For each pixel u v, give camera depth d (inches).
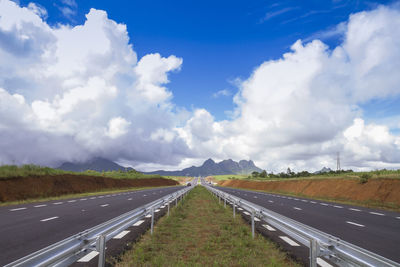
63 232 296.0
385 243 277.3
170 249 243.3
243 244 262.4
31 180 877.2
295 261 215.5
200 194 1193.4
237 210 593.9
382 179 917.2
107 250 236.4
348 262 125.4
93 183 1401.3
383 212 583.8
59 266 115.2
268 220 272.2
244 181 3149.6
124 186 1940.2
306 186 1469.0
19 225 340.2
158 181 3476.9
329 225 389.4
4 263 187.5
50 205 608.7
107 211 497.7
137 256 210.8
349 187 1055.0
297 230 190.2
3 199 689.0
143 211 308.2
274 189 1973.4
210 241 282.2
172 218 428.8
